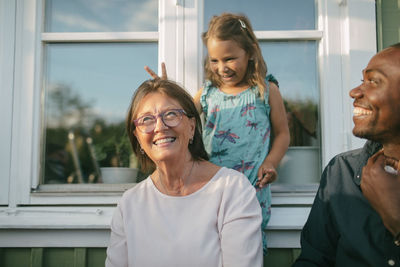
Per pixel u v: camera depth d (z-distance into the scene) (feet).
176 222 4.07
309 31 5.87
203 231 3.94
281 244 5.37
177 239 3.95
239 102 5.21
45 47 6.15
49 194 5.67
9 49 5.87
